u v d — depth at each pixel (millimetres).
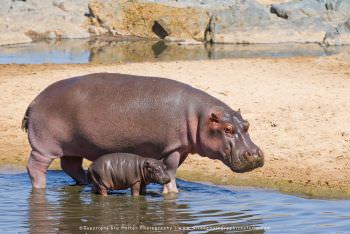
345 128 50031
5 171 42500
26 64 76500
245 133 35906
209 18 118938
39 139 37969
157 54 92438
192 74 69125
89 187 38906
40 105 37875
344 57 80188
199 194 37344
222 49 101562
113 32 121438
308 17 119375
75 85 37625
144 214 33469
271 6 124188
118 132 36719
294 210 34281
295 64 77000
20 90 61719
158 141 36594
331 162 43188
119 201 35812
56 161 45625
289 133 48875
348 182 39531
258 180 40312
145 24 121438
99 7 123438
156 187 39188
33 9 123625
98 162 36531
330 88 63125
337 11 123562
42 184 38469
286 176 40812
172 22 118625
